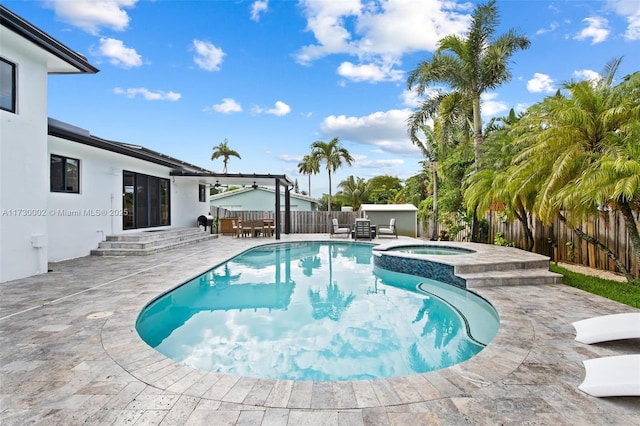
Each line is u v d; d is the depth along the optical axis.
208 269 8.66
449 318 5.89
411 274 9.13
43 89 7.76
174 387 2.95
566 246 9.59
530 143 9.40
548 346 3.81
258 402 2.73
